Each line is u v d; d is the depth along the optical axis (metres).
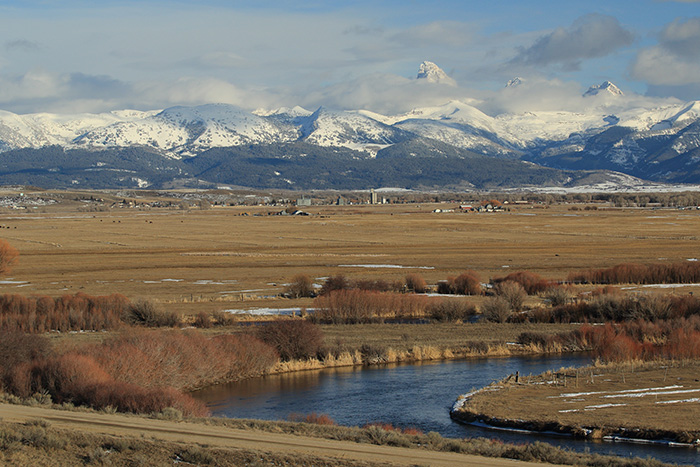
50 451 31.91
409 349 85.62
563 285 133.00
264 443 36.97
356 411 59.47
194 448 33.16
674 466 38.84
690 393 60.28
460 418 56.12
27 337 66.19
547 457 39.28
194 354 70.06
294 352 82.25
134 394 51.47
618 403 57.47
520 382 67.50
